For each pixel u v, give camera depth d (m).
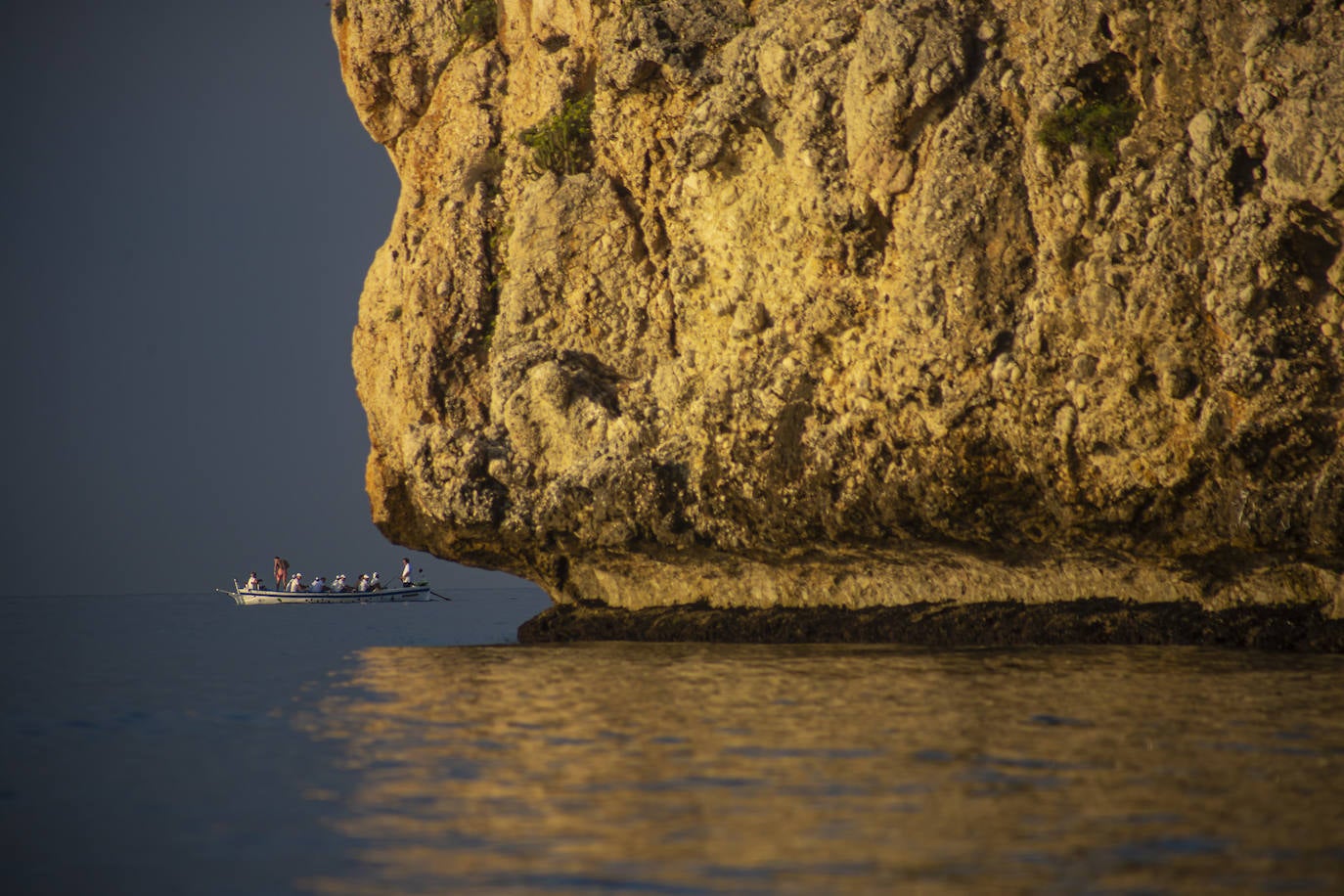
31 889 32.19
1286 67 73.69
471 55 110.44
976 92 82.25
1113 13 79.06
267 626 143.38
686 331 97.38
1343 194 70.50
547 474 99.06
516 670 75.12
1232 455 71.94
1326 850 31.59
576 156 102.81
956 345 79.81
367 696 64.69
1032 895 28.72
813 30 90.56
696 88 95.31
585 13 103.75
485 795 39.31
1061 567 81.94
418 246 110.75
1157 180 75.25
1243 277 72.00
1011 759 42.75
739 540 91.06
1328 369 70.62
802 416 87.44
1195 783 38.81
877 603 88.94
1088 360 76.00
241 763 46.53
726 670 71.00
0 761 48.12
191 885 31.86
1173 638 77.12
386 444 110.94
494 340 104.38
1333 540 69.88
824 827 34.53
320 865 32.81
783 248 90.38
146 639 121.31
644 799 38.09
